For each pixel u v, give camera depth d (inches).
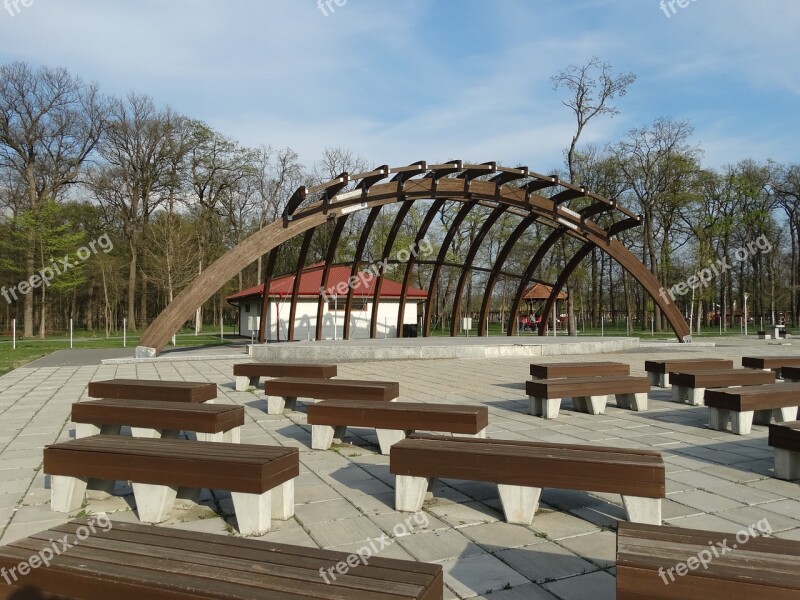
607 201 805.2
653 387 448.1
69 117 1478.8
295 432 293.6
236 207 1788.9
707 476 215.0
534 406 331.9
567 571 135.9
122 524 120.8
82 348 1029.8
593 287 1947.6
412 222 1636.3
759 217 1641.2
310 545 151.0
